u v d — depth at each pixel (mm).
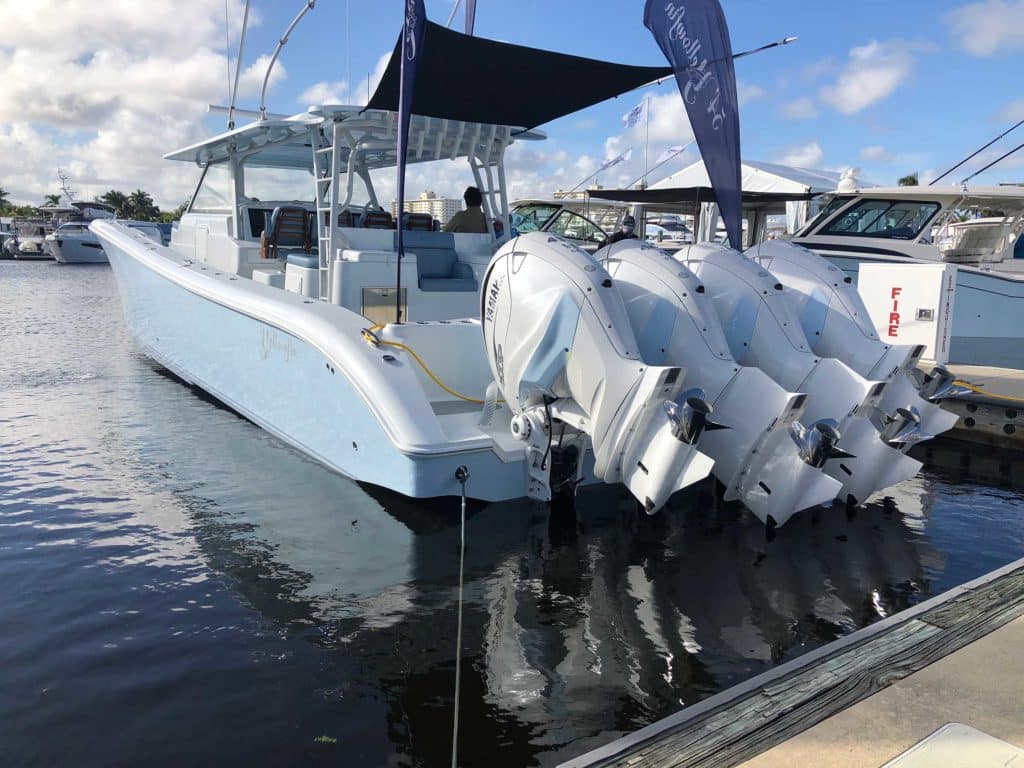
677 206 12766
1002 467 6074
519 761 2340
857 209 10609
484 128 6023
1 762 2332
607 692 2723
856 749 2020
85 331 12664
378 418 4047
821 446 3881
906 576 3840
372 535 4152
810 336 5141
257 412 5633
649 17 5051
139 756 2367
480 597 3479
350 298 5238
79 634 3102
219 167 7211
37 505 4574
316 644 3039
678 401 3719
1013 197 9898
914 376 5199
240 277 6082
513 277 3994
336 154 5441
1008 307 9672
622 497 4609
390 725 2521
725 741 2098
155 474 5109
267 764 2330
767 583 3701
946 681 2367
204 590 3512
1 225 59625
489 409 4363
